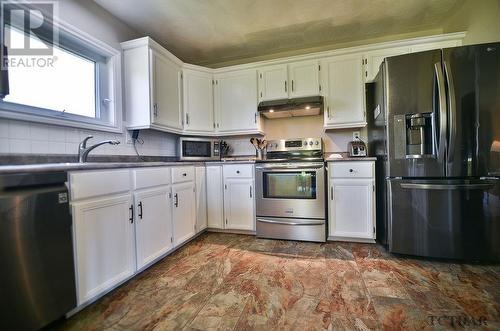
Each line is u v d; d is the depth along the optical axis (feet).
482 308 4.06
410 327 3.64
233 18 7.73
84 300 4.14
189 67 9.17
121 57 7.35
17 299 3.21
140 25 7.93
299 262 6.12
